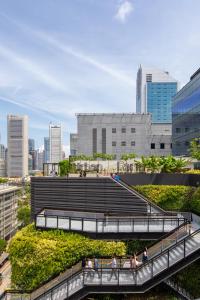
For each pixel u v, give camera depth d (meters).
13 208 132.62
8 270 87.19
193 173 29.02
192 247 17.78
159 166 31.78
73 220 22.31
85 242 21.31
